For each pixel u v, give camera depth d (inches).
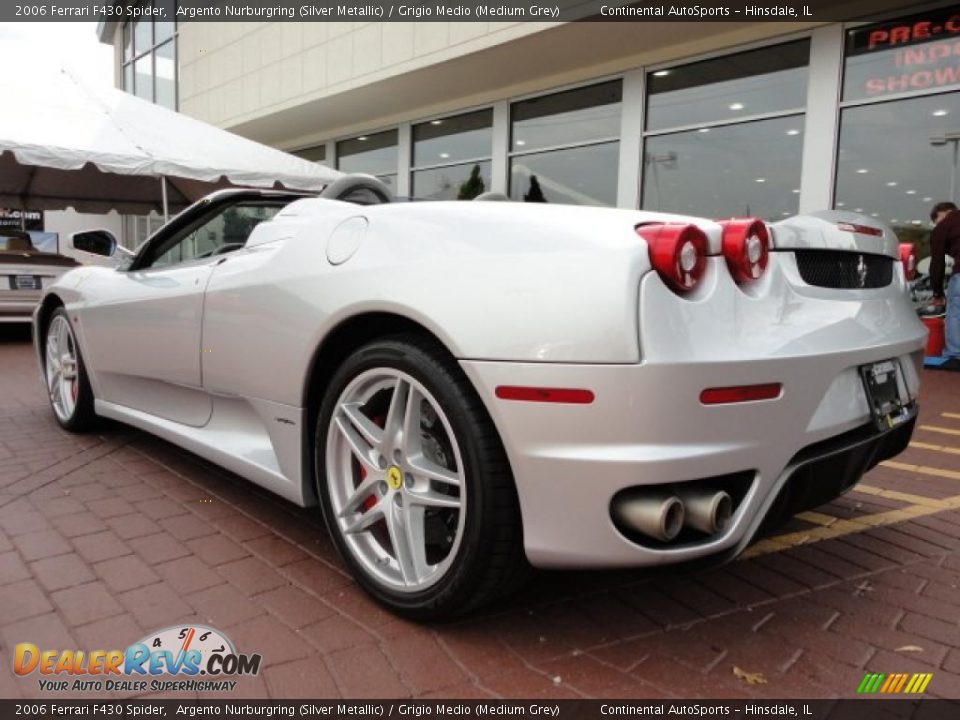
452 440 68.7
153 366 116.3
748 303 66.5
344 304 77.0
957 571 90.8
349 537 79.9
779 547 98.3
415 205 79.5
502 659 68.8
